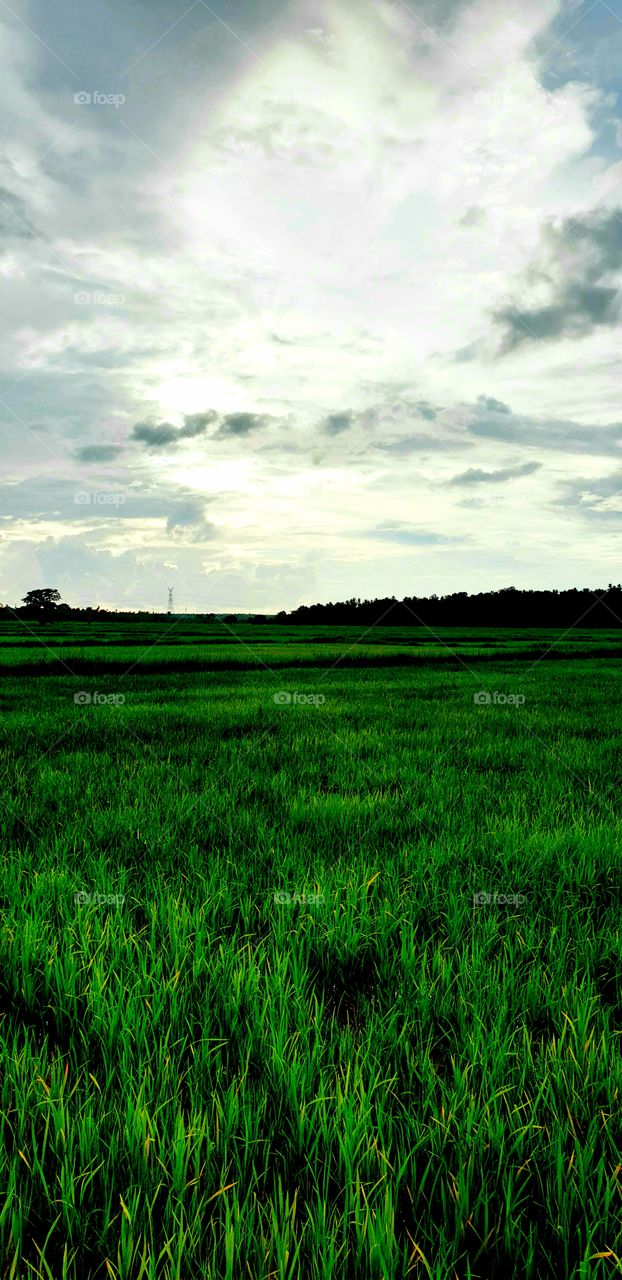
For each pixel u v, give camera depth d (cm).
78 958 345
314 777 761
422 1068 260
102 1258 194
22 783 718
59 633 5300
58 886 433
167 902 412
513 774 788
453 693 1695
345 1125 227
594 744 978
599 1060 266
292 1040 277
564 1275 189
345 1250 189
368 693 1684
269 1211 203
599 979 342
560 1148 216
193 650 3344
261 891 436
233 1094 240
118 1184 214
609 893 450
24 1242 199
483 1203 205
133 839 533
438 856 490
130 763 821
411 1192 211
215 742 974
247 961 342
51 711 1312
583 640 5200
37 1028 304
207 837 546
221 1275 184
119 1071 266
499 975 342
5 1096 247
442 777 750
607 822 592
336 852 518
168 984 313
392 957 361
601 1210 204
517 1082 259
